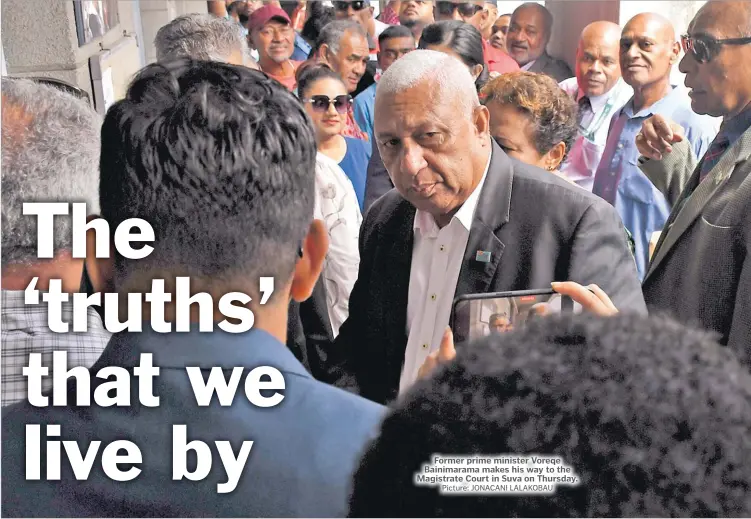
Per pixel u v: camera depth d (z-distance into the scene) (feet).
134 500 1.91
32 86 3.25
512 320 3.33
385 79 4.20
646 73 6.70
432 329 4.44
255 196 2.04
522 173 4.53
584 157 7.11
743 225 4.81
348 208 6.29
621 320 1.01
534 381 0.92
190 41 5.66
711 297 4.99
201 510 1.87
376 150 7.25
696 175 5.49
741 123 5.19
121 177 2.05
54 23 7.52
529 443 0.88
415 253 4.59
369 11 10.54
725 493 0.84
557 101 5.14
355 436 1.91
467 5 9.39
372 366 4.76
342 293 6.25
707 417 0.87
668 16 7.61
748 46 5.04
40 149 3.08
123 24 12.49
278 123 2.08
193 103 2.05
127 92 2.15
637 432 0.86
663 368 0.91
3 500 1.90
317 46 9.10
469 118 4.20
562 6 8.50
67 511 1.87
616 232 4.44
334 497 1.87
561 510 0.87
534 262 4.31
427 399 0.98
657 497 0.85
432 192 4.21
